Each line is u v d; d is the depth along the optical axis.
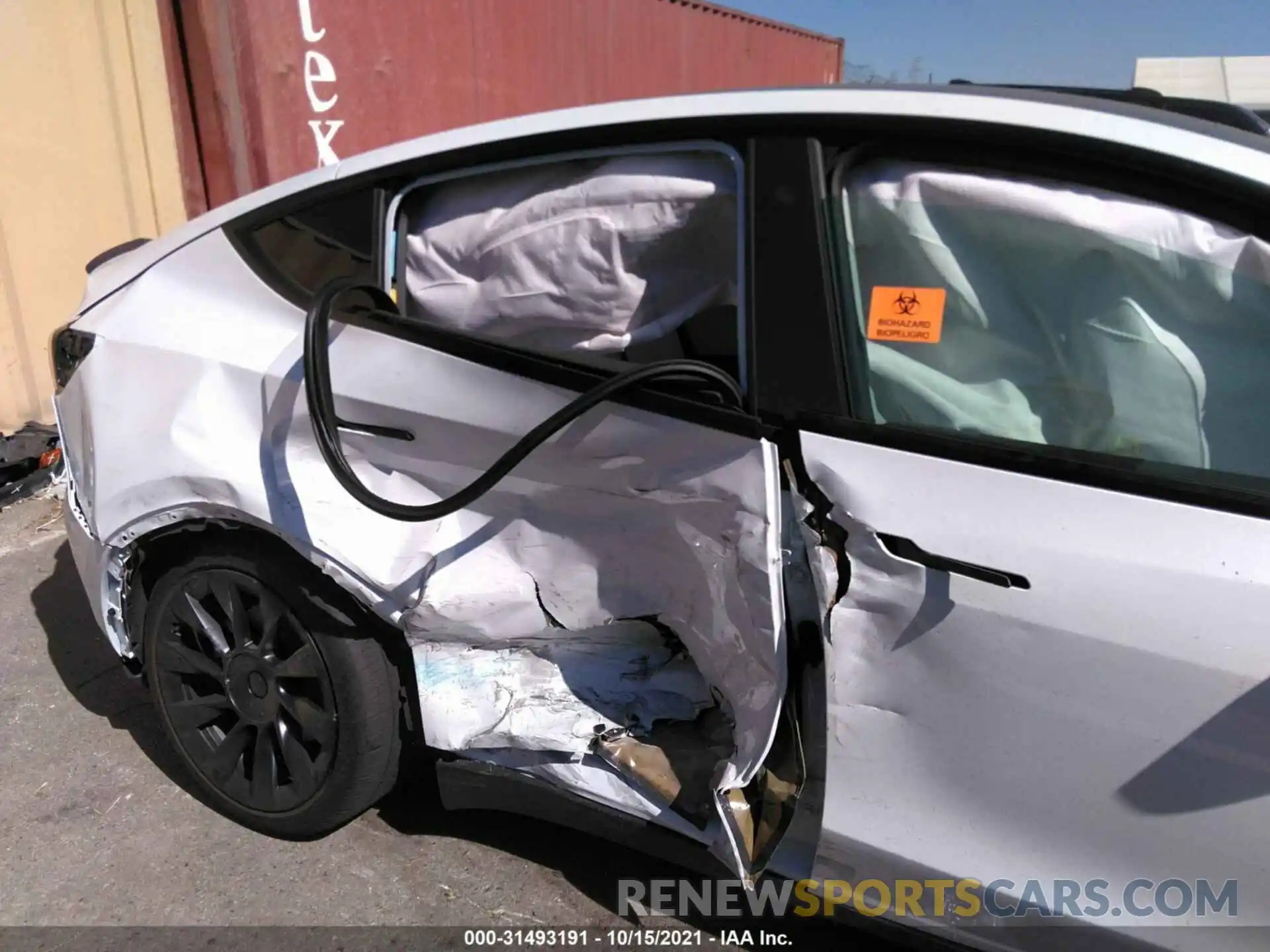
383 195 2.13
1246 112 2.10
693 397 1.76
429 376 1.99
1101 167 1.55
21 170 4.58
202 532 2.23
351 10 5.62
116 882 2.29
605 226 1.89
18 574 3.78
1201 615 1.41
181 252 2.38
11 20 4.43
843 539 1.63
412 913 2.22
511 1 6.75
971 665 1.56
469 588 2.04
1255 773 1.41
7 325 4.65
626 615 1.99
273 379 2.12
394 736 2.21
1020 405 1.62
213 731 2.45
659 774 1.97
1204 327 1.52
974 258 1.64
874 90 1.72
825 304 1.69
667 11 8.62
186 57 5.11
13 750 2.76
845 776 1.73
